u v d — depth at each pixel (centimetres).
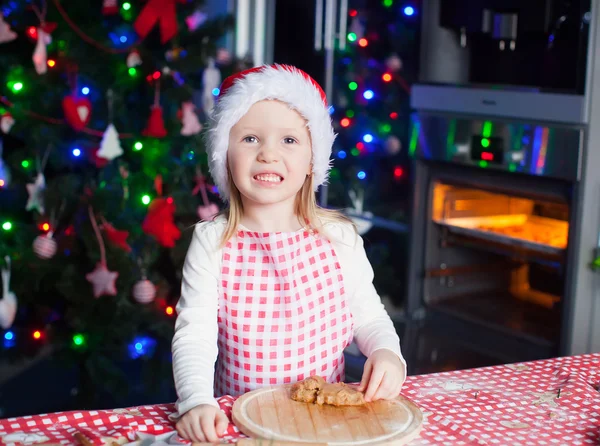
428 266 333
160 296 315
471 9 303
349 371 293
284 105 131
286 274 140
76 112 288
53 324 332
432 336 318
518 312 322
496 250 310
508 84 305
